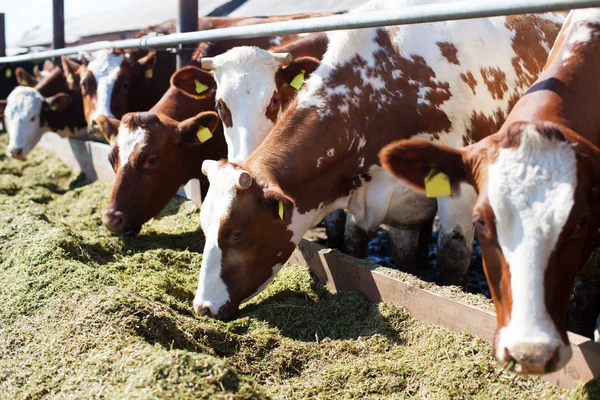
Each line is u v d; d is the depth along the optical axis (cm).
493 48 515
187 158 635
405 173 314
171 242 598
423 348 374
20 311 412
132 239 595
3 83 1473
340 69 477
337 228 636
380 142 482
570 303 444
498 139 287
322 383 352
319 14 850
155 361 304
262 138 516
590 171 270
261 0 1389
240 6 1454
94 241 559
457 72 494
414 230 550
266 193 409
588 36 357
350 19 405
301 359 382
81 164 980
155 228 642
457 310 378
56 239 506
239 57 522
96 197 802
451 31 502
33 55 977
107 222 593
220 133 653
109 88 851
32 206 697
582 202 263
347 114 467
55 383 326
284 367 375
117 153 610
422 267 645
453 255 498
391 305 421
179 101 657
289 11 1174
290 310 442
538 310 256
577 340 314
